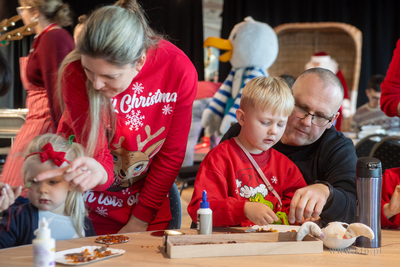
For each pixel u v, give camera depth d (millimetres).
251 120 1309
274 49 3840
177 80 1301
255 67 3789
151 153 1358
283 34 6660
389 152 2387
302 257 930
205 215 1027
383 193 1480
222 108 3912
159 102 1309
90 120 1253
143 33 1095
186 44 6535
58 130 1401
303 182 1404
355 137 4773
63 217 1212
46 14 1996
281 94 1274
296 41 6645
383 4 6414
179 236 971
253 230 1150
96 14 1021
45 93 1991
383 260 913
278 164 1408
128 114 1289
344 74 6590
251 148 1382
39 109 1996
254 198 1325
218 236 991
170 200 1477
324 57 6262
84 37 997
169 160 1399
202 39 6574
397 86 1605
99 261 885
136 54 1040
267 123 1298
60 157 1161
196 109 4129
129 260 894
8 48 6215
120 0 1223
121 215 1446
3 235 1137
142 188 1459
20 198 1228
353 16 6477
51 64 1850
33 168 1169
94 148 1235
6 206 1061
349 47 6539
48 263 787
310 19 6551
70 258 894
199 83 4430
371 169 1007
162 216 1464
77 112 1260
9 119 2744
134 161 1351
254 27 3809
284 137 1470
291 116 1416
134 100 1281
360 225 977
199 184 1264
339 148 1426
